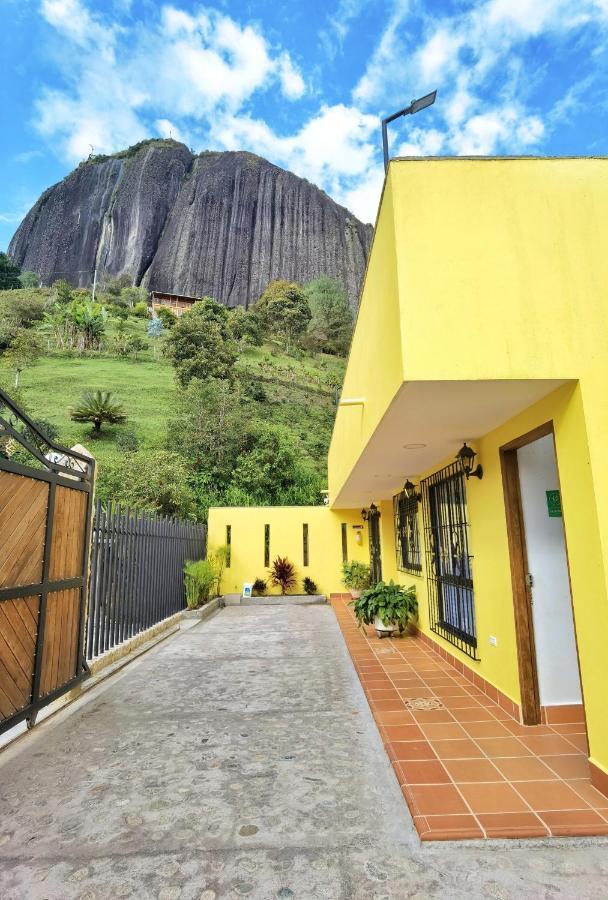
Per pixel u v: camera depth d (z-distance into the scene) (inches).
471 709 157.8
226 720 156.5
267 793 108.3
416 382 112.6
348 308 2388.0
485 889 76.7
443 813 95.3
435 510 240.1
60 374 1478.8
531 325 114.7
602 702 102.8
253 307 2427.4
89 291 2536.9
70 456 180.5
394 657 231.3
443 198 121.0
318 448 1254.3
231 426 1047.6
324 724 151.9
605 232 120.6
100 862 84.7
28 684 141.1
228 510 484.7
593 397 111.5
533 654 147.4
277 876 80.5
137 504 652.7
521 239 119.3
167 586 339.0
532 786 105.9
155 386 1466.5
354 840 90.1
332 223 3088.1
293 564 476.7
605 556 103.1
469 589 193.2
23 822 97.5
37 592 146.2
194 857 85.7
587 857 83.7
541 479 155.9
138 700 177.8
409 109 171.9
